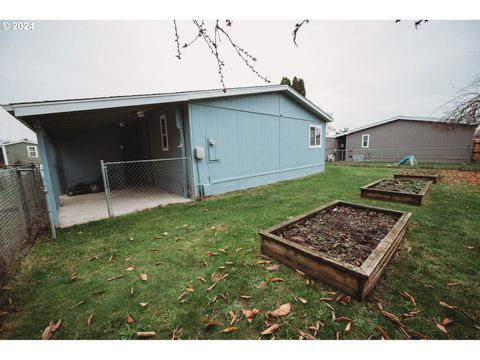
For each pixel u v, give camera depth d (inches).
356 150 746.8
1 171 112.2
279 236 107.9
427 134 607.5
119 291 85.4
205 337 64.2
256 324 67.4
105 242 131.8
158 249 119.5
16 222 127.0
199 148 232.7
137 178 392.5
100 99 172.4
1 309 77.7
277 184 315.9
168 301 78.7
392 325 65.7
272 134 324.2
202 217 170.9
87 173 366.3
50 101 155.1
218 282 88.0
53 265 107.0
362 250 95.7
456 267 94.0
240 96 274.8
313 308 72.6
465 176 343.0
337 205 159.8
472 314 69.1
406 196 191.8
